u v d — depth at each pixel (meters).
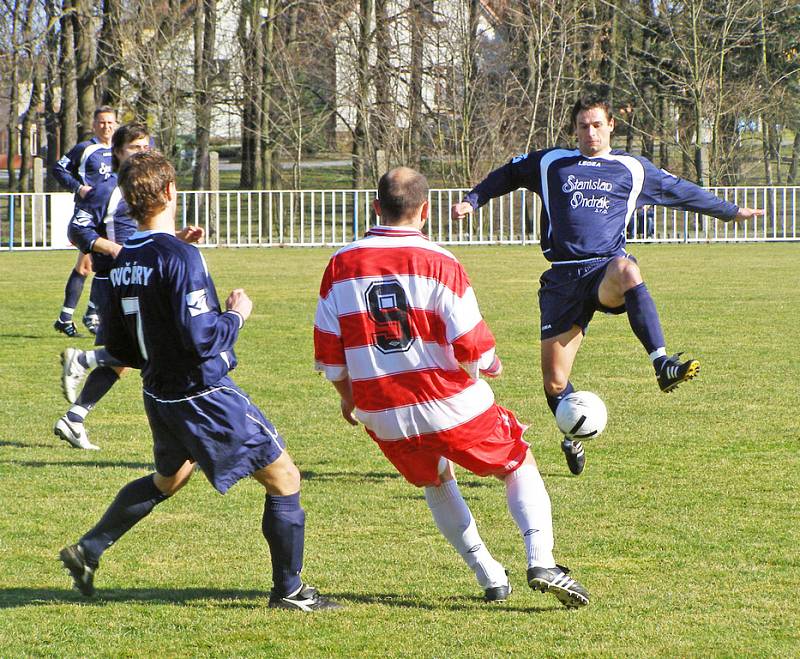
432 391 13.41
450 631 12.80
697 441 22.78
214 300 13.29
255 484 20.09
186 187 115.12
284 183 117.38
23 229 82.12
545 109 105.44
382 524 17.47
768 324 40.00
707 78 103.44
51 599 14.05
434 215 94.44
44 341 37.69
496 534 16.89
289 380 30.22
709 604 13.61
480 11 102.75
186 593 14.31
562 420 17.11
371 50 106.69
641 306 18.67
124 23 100.31
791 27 113.81
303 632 12.82
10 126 117.31
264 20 104.75
